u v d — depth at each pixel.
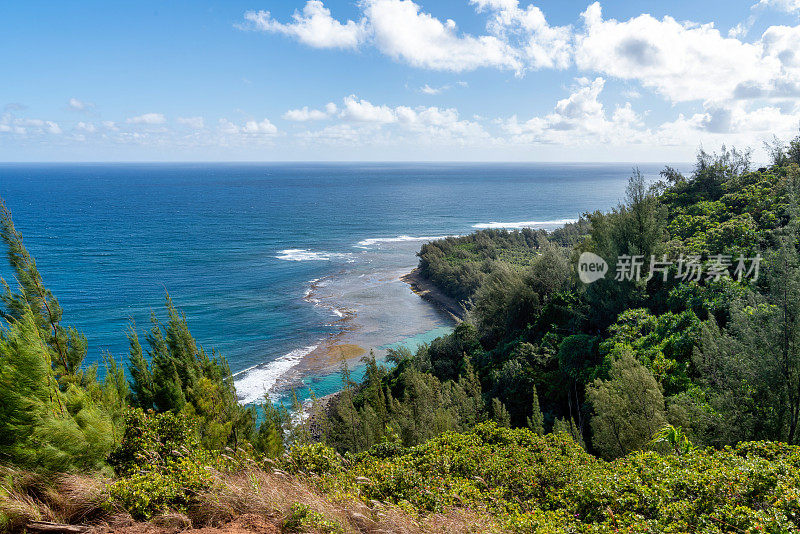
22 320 9.02
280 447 14.77
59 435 7.24
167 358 14.30
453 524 6.57
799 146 37.66
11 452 6.91
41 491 6.80
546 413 22.11
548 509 8.04
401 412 22.20
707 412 12.97
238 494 7.16
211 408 13.16
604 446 13.34
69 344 11.31
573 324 28.48
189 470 7.46
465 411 20.64
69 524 6.38
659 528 6.36
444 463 9.48
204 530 6.36
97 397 9.50
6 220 10.56
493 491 8.21
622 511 7.12
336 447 21.41
